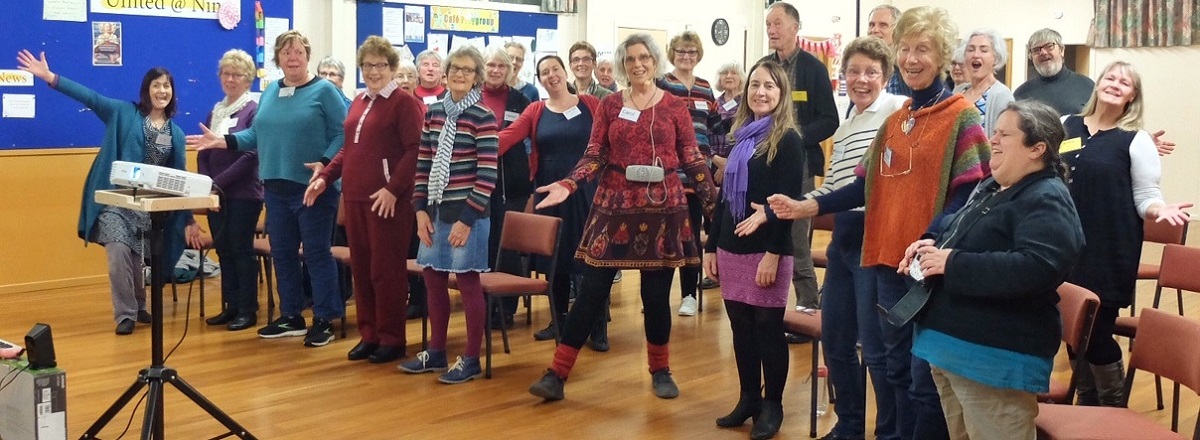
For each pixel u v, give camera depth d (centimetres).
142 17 628
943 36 273
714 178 516
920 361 266
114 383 414
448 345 480
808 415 381
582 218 495
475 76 404
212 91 660
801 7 954
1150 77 930
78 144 616
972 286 232
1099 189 346
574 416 378
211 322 521
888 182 281
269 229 489
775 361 346
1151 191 342
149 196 301
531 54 807
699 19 912
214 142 487
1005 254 229
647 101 373
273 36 679
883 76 310
